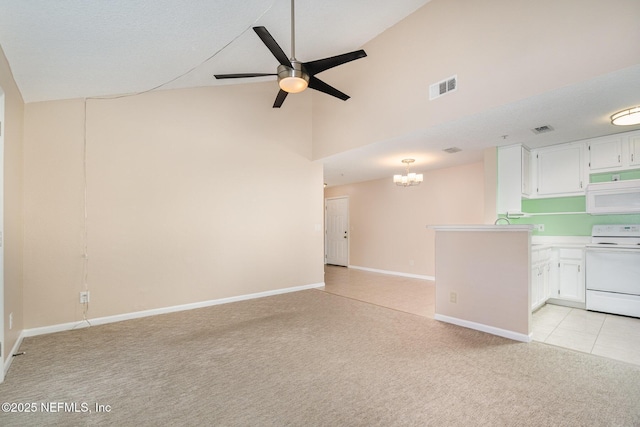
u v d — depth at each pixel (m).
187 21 2.37
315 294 4.76
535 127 3.50
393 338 2.88
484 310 3.06
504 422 1.65
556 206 4.40
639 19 2.18
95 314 3.38
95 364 2.39
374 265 7.23
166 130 3.89
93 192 3.40
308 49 3.87
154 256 3.76
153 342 2.84
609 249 3.67
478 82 3.04
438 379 2.12
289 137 5.02
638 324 3.28
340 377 2.16
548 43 2.60
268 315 3.66
